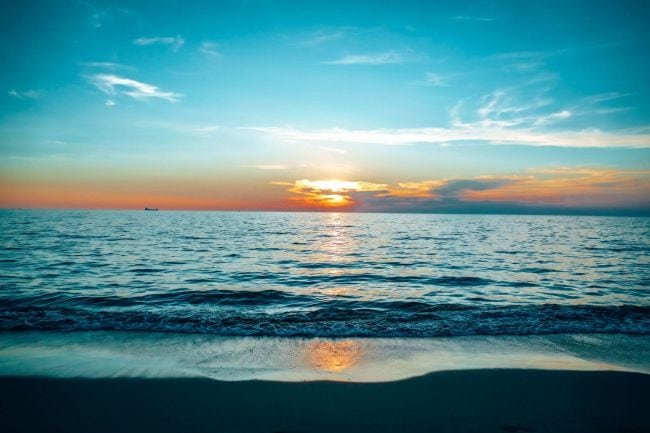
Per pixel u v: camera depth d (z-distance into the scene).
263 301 13.40
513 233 62.56
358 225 98.75
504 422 4.69
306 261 25.70
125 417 4.78
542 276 19.50
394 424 4.62
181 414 4.86
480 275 19.88
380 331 9.00
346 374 6.32
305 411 4.95
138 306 12.19
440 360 7.09
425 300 13.78
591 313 10.70
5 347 7.51
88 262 22.77
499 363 6.92
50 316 9.64
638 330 9.16
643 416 4.89
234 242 40.88
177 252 29.95
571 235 57.50
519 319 10.15
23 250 28.56
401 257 28.25
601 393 5.59
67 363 6.65
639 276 19.56
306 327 9.23
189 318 9.82
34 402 5.18
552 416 4.86
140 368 6.48
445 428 4.53
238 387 5.72
